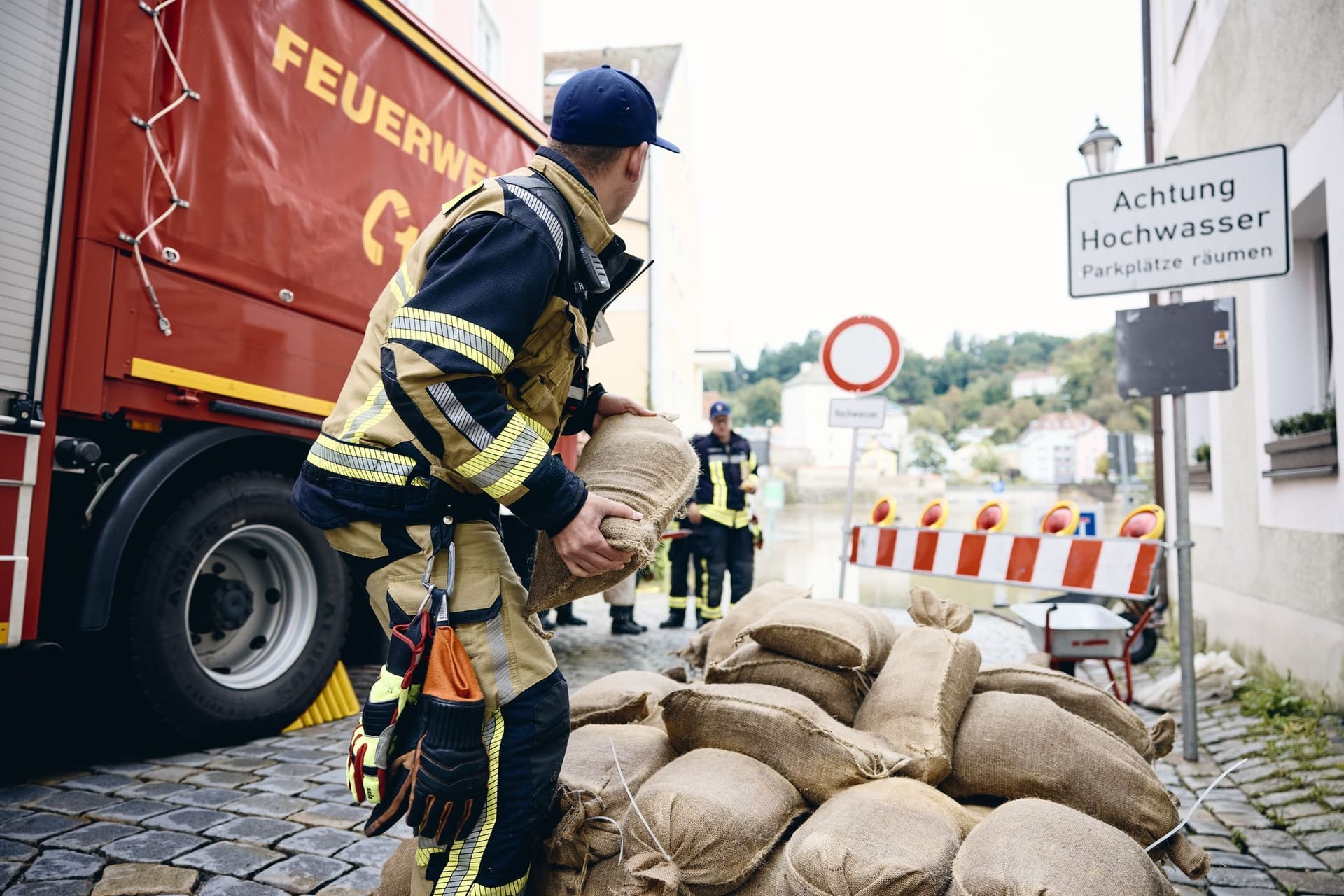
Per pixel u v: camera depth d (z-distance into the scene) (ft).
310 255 13.51
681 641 24.84
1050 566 18.63
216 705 12.35
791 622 7.74
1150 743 7.95
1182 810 11.57
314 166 13.57
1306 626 16.92
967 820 6.23
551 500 4.72
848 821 5.61
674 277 73.97
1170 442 28.94
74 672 11.53
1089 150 25.29
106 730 13.12
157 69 11.10
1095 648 14.84
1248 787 12.43
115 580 10.90
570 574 5.23
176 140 11.35
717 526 26.00
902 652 7.86
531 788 4.99
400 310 4.61
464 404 4.50
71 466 10.27
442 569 4.89
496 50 38.65
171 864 8.71
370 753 4.53
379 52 14.93
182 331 11.48
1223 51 22.89
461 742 4.58
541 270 4.78
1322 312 19.52
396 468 4.83
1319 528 16.40
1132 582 17.48
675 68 82.84
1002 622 29.27
